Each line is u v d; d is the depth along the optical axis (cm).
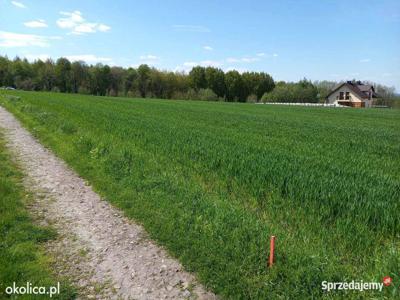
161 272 514
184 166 1008
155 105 5000
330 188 758
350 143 1730
